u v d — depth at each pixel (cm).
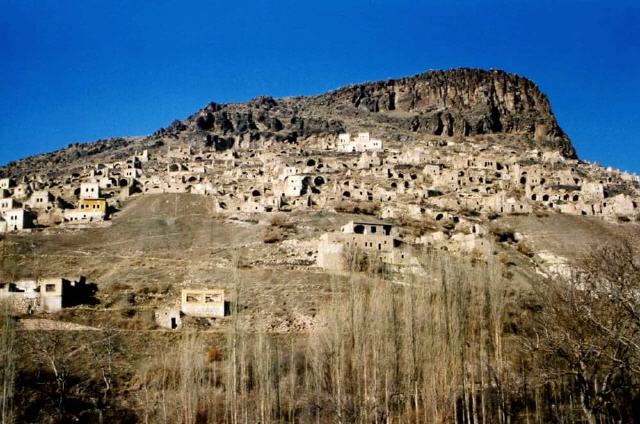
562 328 9569
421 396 11262
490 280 12331
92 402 11881
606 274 9462
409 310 11688
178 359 12706
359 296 12656
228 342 12925
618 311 8694
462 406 11169
